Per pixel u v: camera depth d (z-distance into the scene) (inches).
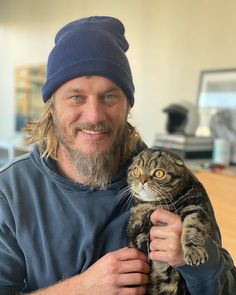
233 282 37.8
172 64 119.0
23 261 39.2
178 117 99.7
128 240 38.6
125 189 40.4
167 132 102.3
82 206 39.0
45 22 170.9
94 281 35.4
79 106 38.6
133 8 130.6
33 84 179.5
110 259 35.8
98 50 37.9
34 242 38.4
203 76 109.4
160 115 124.0
